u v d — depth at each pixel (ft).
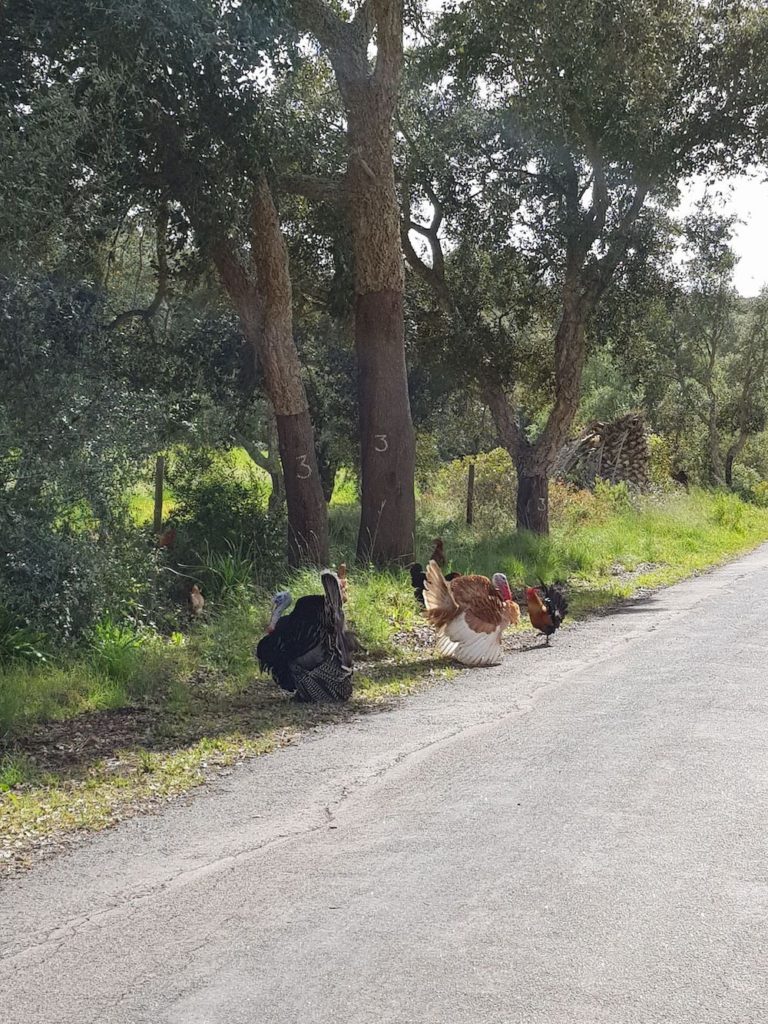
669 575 69.87
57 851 20.33
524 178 80.69
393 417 60.18
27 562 37.22
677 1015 12.68
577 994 13.23
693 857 17.80
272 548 61.05
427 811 21.24
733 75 73.20
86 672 35.22
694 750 24.89
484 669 38.75
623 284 86.63
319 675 33.65
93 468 40.52
